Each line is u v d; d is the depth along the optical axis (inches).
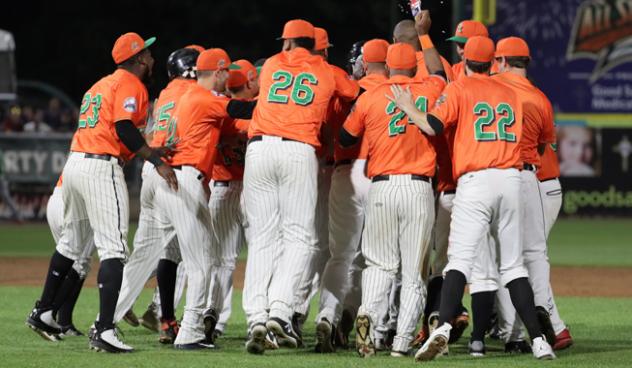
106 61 3991.1
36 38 3976.4
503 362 904.3
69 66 3971.5
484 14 2468.0
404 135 936.3
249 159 960.9
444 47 3720.5
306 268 952.3
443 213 1020.5
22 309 1267.2
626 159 3058.6
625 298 1456.7
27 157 2726.4
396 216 939.3
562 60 3019.2
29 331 1087.6
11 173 2731.3
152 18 4023.1
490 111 919.0
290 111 952.3
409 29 1074.7
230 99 976.9
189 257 971.3
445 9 3750.0
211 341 1020.5
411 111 912.9
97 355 911.7
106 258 935.0
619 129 3046.3
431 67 997.8
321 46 1037.8
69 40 3981.3
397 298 1038.4
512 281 922.7
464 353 976.3
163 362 872.3
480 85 927.7
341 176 1000.2
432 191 950.4
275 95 956.6
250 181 962.7
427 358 889.5
